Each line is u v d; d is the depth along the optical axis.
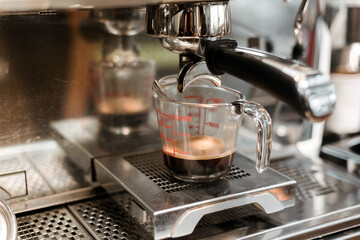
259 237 0.60
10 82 0.65
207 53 0.59
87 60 0.70
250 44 0.82
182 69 0.61
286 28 0.85
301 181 0.77
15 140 0.68
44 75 0.67
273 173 0.67
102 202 0.70
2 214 0.55
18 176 0.69
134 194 0.60
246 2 0.80
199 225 0.62
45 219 0.65
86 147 0.73
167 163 0.64
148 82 0.75
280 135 0.90
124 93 0.74
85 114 0.72
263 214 0.65
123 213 0.66
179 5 0.57
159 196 0.59
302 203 0.69
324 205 0.68
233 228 0.62
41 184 0.71
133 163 0.71
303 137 0.93
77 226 0.63
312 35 0.88
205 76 0.62
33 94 0.67
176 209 0.57
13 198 0.69
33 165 0.70
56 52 0.67
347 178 0.78
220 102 0.65
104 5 0.54
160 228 0.56
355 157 0.83
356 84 0.94
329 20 0.93
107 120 0.74
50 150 0.70
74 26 0.68
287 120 0.90
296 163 0.84
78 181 0.73
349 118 0.95
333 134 0.95
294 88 0.51
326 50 0.94
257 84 0.56
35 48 0.66
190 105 0.58
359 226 0.65
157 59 0.75
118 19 0.70
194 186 0.62
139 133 0.77
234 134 0.62
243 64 0.56
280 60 0.55
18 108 0.67
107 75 0.72
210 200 0.59
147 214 0.57
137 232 0.61
